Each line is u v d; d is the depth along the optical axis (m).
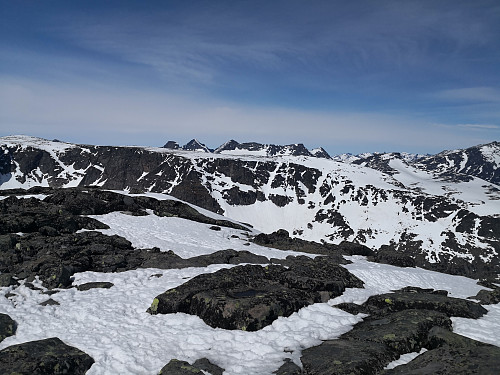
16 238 25.05
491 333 14.27
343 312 16.66
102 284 20.50
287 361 11.74
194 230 39.12
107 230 32.78
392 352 12.07
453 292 23.72
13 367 11.27
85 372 12.00
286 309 15.62
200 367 11.77
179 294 17.23
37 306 17.36
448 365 10.05
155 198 51.31
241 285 18.67
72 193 40.31
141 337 14.09
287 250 37.47
